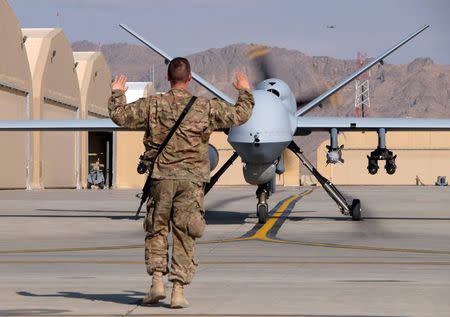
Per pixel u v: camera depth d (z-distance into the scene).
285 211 36.62
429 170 104.94
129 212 36.44
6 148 68.19
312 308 10.67
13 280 13.55
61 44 80.75
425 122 29.73
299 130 29.91
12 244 20.95
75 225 27.98
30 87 72.75
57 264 16.17
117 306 10.83
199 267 15.59
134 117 10.62
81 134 85.88
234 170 99.88
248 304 10.97
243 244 20.88
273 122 25.67
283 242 21.50
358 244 20.92
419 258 17.48
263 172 26.59
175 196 10.60
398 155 105.06
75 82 85.44
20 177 71.56
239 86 10.70
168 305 10.88
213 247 20.05
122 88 10.75
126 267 15.61
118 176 92.25
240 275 14.27
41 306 10.82
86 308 10.66
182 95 10.64
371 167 29.94
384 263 16.42
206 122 10.58
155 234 10.72
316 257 17.62
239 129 25.66
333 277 14.00
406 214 34.91
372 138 105.12
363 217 32.41
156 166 10.54
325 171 105.88
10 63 67.75
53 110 79.06
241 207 41.28
